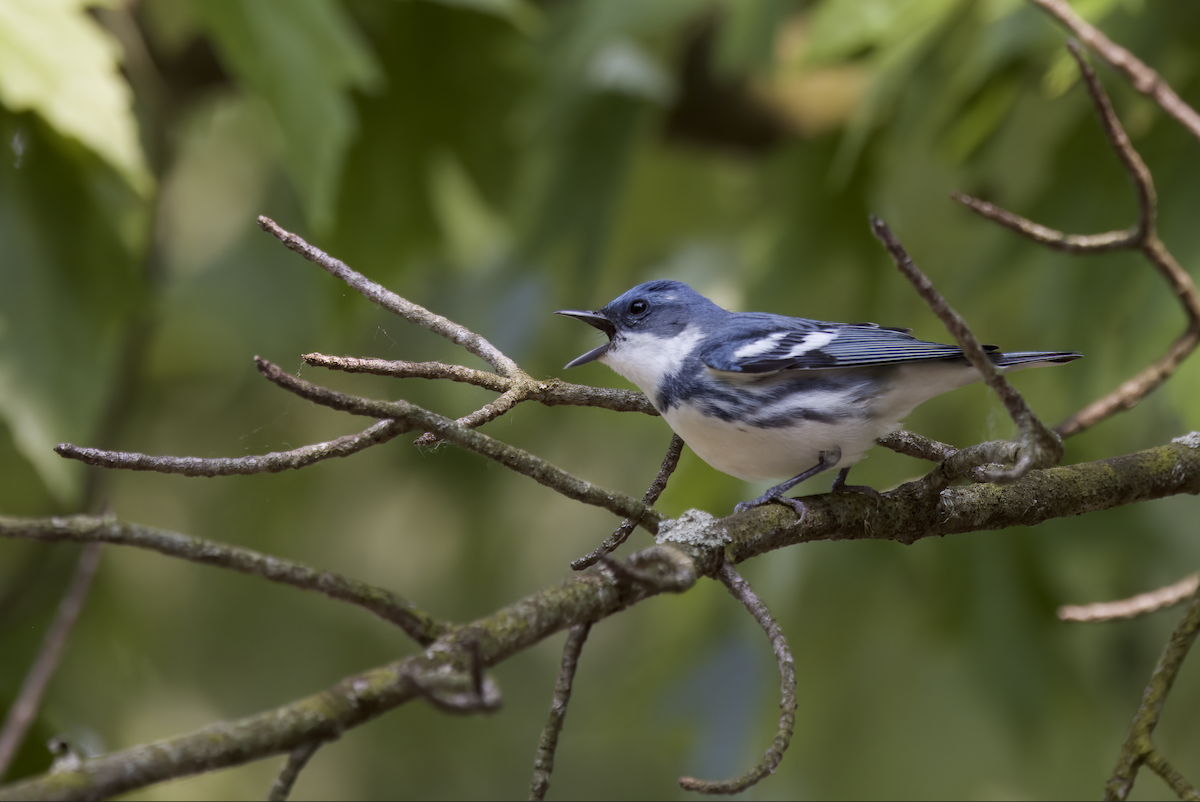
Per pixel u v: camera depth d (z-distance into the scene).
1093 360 8.20
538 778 4.14
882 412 6.46
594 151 10.56
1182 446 6.25
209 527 12.07
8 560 10.19
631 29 10.02
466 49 10.88
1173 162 8.13
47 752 7.87
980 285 8.93
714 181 12.75
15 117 8.17
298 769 3.51
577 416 11.71
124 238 8.44
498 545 12.44
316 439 11.71
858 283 10.02
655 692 9.91
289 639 12.12
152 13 11.04
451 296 11.70
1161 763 4.84
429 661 3.79
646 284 7.36
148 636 11.17
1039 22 7.84
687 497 9.49
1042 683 9.56
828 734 9.59
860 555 9.81
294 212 11.90
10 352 8.00
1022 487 5.84
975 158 9.08
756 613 4.54
